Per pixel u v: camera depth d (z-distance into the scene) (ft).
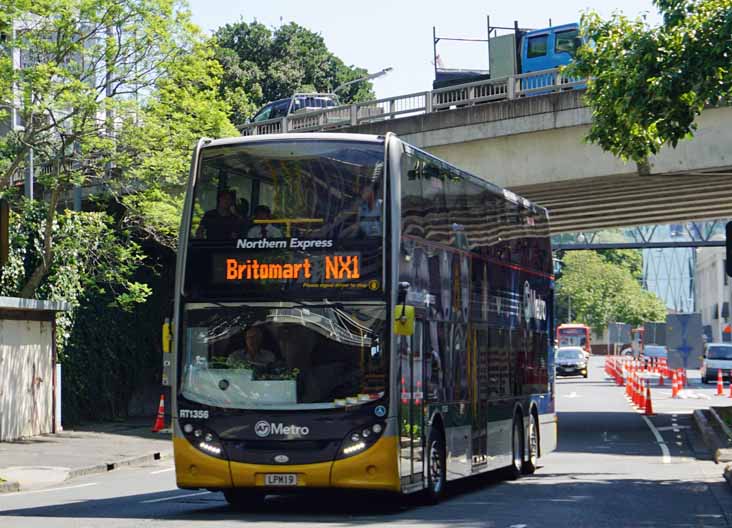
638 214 150.51
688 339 173.37
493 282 66.85
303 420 50.11
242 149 52.54
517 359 71.82
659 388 206.08
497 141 114.11
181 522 46.75
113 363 128.16
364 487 49.85
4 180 103.60
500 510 52.60
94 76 102.47
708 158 103.81
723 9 68.28
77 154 104.12
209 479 50.60
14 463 84.38
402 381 51.01
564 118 109.09
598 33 75.41
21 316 105.19
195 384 51.19
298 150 52.11
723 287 477.36
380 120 121.08
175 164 104.12
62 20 97.76
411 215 53.11
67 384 119.44
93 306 124.16
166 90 103.76
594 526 45.88
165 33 100.42
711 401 162.81
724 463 81.41
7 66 96.84
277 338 50.98
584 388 209.97
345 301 50.83
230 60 270.05
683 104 70.28
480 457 63.10
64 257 116.16
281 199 51.85
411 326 50.34
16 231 110.83
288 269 51.24
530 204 77.05
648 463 82.79
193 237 52.29
